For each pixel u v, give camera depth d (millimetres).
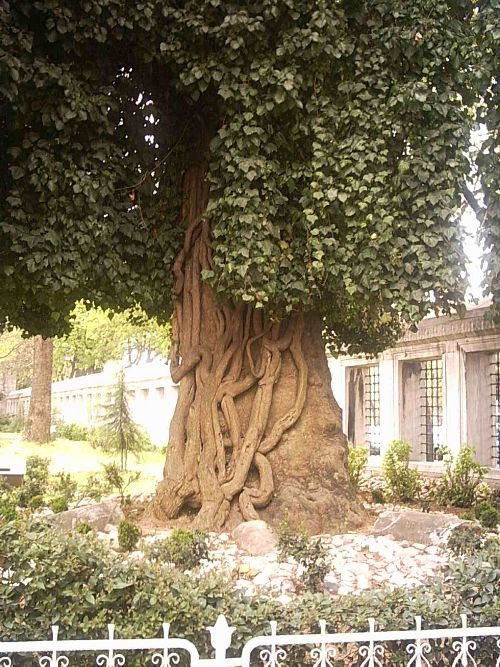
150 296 10328
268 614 4148
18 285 9555
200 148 10531
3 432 37656
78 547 4344
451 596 4480
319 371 10625
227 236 9031
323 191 8914
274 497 9773
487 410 14898
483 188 9406
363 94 9086
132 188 10117
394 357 17234
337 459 10180
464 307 9266
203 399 10195
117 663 3971
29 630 3996
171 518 9820
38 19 8812
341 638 3672
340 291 9398
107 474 12523
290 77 8727
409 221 8883
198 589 4270
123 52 9617
